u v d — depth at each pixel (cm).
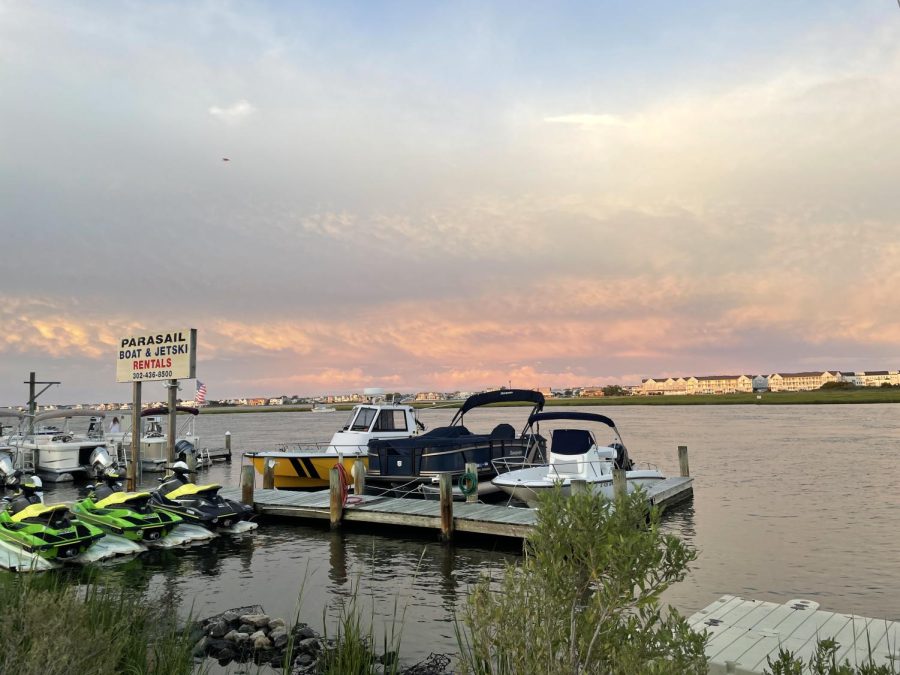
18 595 648
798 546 1501
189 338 2023
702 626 700
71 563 1327
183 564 1344
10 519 1337
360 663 751
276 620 912
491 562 1345
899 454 3709
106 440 3192
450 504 1509
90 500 1564
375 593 1139
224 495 1925
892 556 1406
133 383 2172
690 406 18712
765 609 757
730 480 2658
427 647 862
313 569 1305
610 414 12638
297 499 1852
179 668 661
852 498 2184
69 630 505
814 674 493
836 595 1138
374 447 2075
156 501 1608
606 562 361
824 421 8000
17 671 461
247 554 1428
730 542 1542
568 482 1681
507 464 2052
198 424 11819
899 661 597
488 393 2238
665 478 2123
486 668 436
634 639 371
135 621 783
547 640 364
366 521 1642
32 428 3356
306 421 14338
